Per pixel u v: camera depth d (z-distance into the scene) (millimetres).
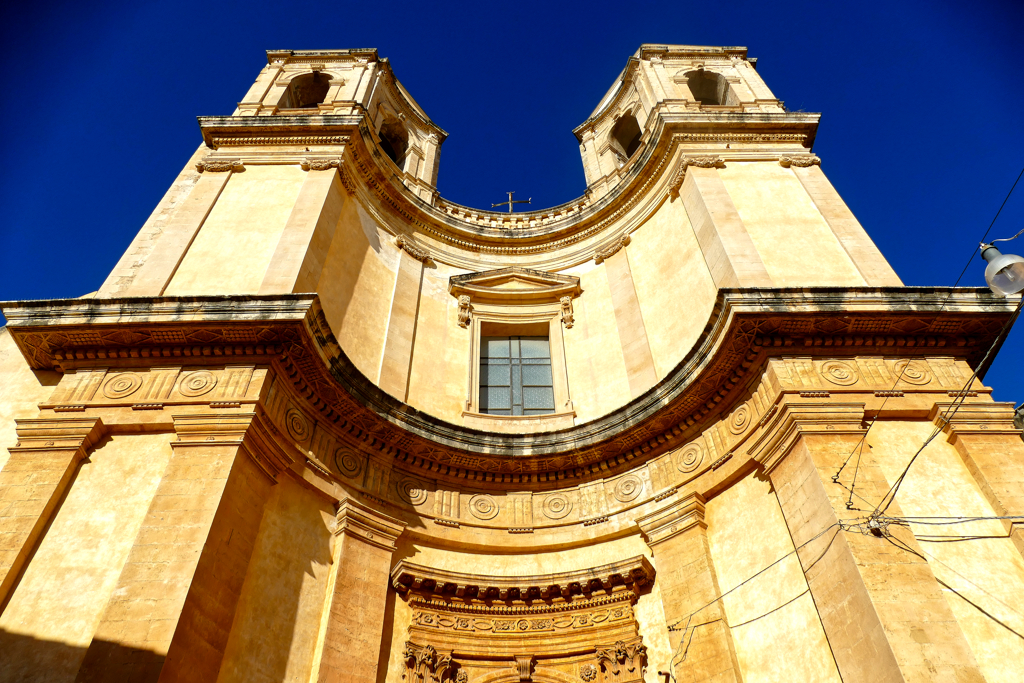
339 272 16391
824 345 12477
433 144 25781
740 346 12398
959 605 9352
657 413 13500
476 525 14086
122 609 9000
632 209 19953
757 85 22703
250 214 16281
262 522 11188
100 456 11102
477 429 15328
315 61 24781
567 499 14531
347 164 18453
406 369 16328
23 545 9773
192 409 11508
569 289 19156
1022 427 12500
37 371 12680
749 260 14484
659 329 16453
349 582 11711
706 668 10750
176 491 10336
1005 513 10141
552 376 17766
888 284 14031
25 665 8789
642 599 12617
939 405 11578
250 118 18734
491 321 18719
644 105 23984
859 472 10625
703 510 12648
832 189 17000
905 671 8391
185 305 12164
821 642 9898
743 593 11297
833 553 9898
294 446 12312
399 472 14164
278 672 10203
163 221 16156
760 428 12164
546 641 12570
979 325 12289
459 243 20875
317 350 12422
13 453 10844
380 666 11562
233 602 10008
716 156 18109
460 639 12453
